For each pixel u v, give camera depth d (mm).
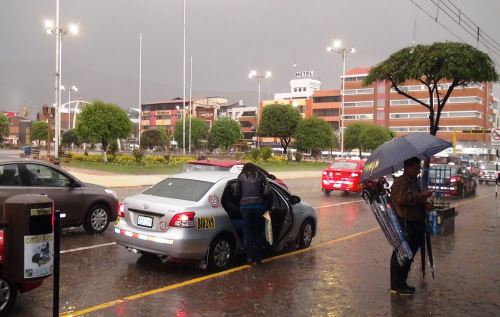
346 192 22547
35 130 100812
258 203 7766
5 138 102938
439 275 7766
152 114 146375
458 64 11078
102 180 24312
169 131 125562
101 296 6301
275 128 70562
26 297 6188
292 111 71000
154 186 8273
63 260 8148
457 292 6840
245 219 7801
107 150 45219
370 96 110562
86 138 42781
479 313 5992
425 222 6844
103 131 41219
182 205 7246
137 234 7391
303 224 9523
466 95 97500
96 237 10172
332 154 104875
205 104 148500
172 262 8148
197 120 95875
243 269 7809
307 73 150375
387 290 6875
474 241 10711
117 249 9062
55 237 4738
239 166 13633
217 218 7535
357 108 112500
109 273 7414
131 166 35938
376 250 9523
